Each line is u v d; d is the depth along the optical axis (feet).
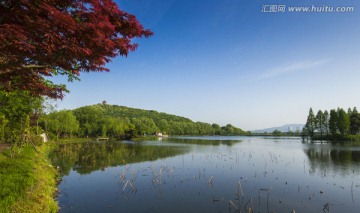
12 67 20.45
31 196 43.50
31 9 17.37
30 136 92.17
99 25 18.69
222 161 123.13
